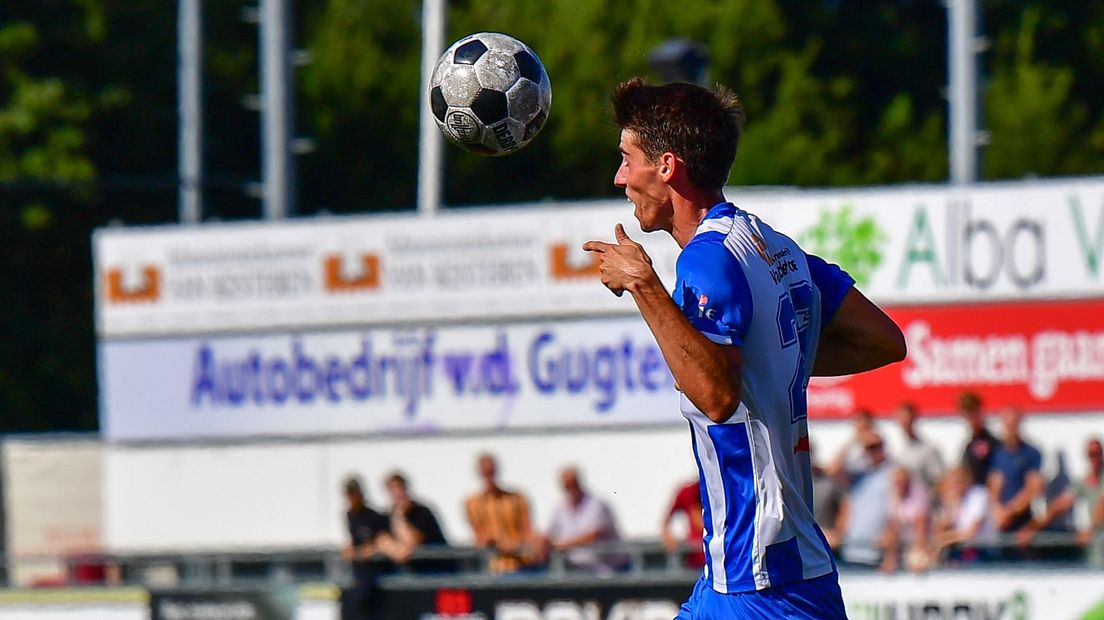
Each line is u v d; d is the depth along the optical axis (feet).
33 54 310.04
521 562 127.65
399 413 162.50
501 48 58.03
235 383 168.96
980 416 119.34
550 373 156.56
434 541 127.03
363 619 123.54
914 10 359.05
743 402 44.75
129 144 318.04
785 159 318.86
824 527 119.96
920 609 110.93
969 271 141.38
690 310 43.70
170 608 129.90
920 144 332.39
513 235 157.89
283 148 169.99
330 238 165.27
